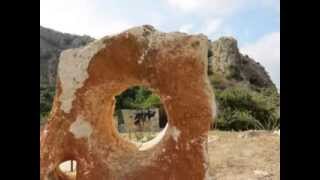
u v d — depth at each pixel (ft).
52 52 117.80
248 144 33.55
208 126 16.63
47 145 17.49
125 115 50.72
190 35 16.74
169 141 16.88
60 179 18.01
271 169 26.96
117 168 17.26
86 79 17.37
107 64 17.24
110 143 17.72
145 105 61.11
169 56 16.72
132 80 17.26
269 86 103.65
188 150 16.63
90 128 17.44
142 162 17.15
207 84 16.69
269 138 35.53
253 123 55.62
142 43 16.94
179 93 16.65
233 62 103.45
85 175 17.40
